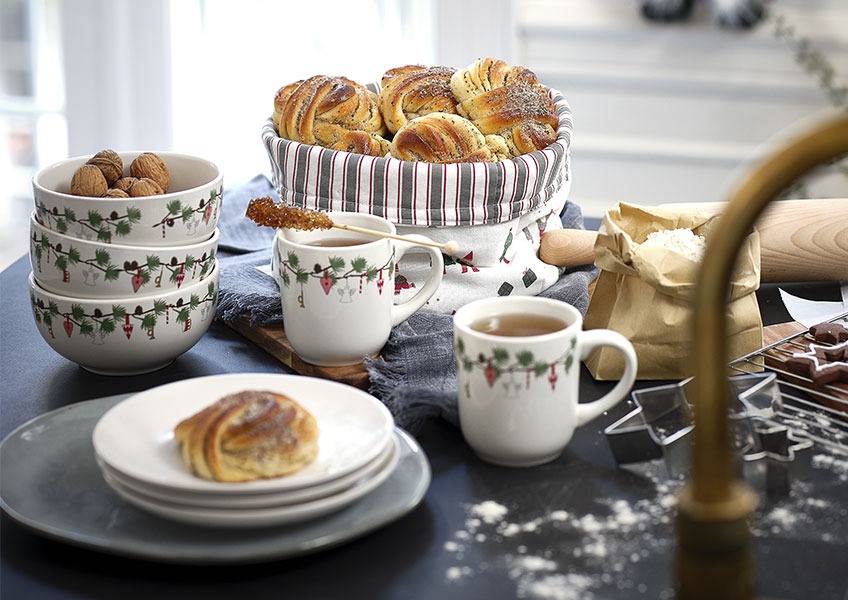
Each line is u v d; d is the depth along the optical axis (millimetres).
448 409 1415
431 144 1582
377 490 1315
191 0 2871
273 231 1863
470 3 2895
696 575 1160
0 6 2863
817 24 2926
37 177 1496
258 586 1258
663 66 3035
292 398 1376
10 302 1690
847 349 1479
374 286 1484
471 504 1339
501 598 1244
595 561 1277
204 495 1262
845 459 1390
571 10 3023
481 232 1595
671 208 1676
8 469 1345
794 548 1289
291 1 2871
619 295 1530
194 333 1519
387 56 2936
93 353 1488
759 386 1408
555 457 1399
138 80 2939
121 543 1259
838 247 1678
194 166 1567
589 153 3184
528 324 1404
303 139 1622
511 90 1640
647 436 1382
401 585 1257
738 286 1501
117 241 1463
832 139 1096
